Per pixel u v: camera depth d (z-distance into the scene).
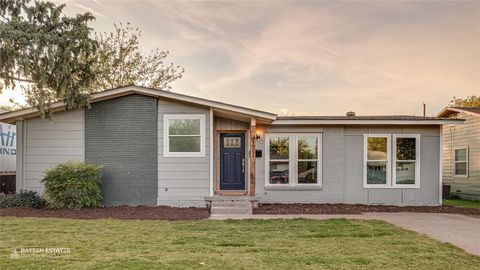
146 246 7.19
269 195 14.18
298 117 14.32
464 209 13.35
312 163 14.33
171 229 9.00
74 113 13.37
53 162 13.30
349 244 7.49
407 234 8.54
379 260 6.30
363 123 13.90
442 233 8.83
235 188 14.50
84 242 7.49
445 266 6.00
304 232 8.70
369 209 12.94
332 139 14.27
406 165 14.33
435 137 14.34
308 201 14.17
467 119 18.81
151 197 13.20
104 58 26.20
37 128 13.37
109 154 13.28
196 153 13.26
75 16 12.13
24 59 11.02
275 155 14.34
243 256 6.47
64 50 11.59
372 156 14.28
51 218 10.52
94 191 12.53
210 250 6.91
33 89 14.13
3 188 17.30
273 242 7.64
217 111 13.42
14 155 18.47
